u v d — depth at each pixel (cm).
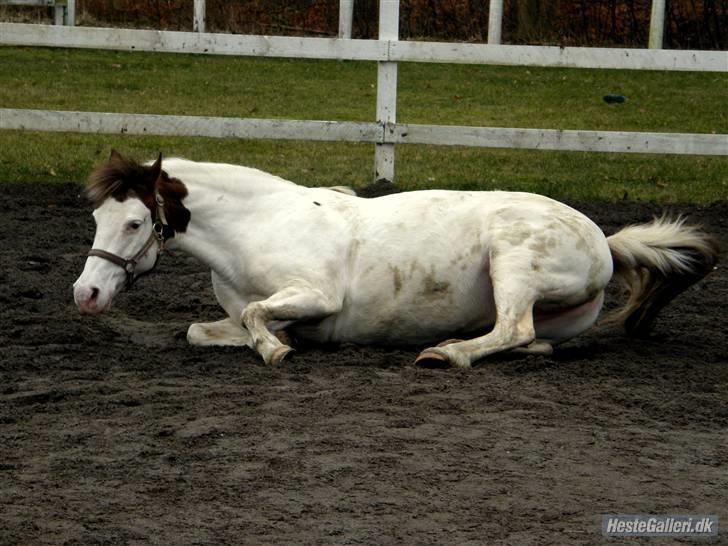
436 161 2188
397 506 690
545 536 654
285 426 818
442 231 1030
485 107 2814
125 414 852
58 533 647
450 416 847
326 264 1014
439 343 1061
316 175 2012
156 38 1812
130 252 972
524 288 1000
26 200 1764
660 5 3472
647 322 1124
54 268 1382
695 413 873
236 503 691
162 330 1130
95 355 1015
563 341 1084
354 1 3991
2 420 835
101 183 968
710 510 696
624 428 837
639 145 1788
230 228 1023
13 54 3375
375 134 1819
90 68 3192
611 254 1071
